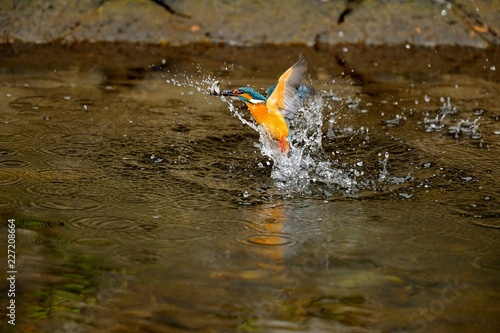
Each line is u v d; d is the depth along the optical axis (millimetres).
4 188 11477
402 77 17625
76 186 11672
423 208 11188
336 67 18250
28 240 9961
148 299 8742
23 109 14938
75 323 8305
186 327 8242
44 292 8828
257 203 11328
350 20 19891
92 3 19828
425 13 19906
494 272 9359
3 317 8391
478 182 12102
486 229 10516
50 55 18719
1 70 17438
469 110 15500
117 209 10953
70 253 9688
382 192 11789
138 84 16844
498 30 19812
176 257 9656
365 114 15188
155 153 13078
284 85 11461
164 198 11383
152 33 19688
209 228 10461
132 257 9625
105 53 19000
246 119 14945
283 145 12070
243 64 18391
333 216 10914
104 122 14453
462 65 18578
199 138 13812
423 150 13406
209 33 19734
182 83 17000
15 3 19609
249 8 19875
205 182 12023
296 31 19781
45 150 13039
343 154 13258
